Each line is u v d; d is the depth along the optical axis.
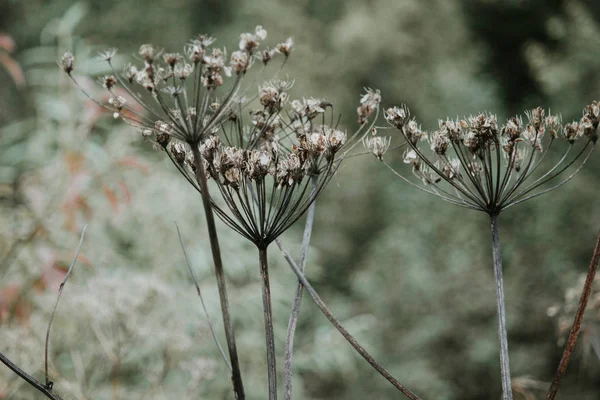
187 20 11.40
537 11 12.37
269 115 1.28
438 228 7.57
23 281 2.79
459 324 6.66
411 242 7.46
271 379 1.16
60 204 3.17
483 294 6.73
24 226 3.18
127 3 11.30
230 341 1.10
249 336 4.37
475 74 10.93
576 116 8.12
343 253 9.04
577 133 1.21
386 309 7.03
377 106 1.30
